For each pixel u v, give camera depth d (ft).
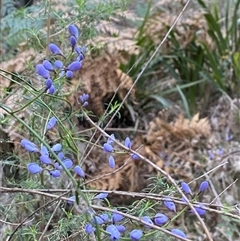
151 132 0.97
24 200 0.59
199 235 0.85
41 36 0.73
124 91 1.02
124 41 1.00
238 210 0.45
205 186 0.43
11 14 0.94
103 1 0.76
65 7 0.80
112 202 0.85
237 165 0.97
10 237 0.51
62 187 0.72
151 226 0.39
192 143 0.99
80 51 0.50
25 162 0.64
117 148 0.95
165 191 0.48
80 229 0.51
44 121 0.59
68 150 0.62
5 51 1.01
